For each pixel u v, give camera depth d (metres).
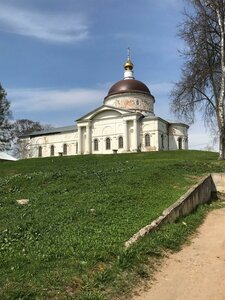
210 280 8.30
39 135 84.75
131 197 14.98
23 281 7.07
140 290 7.70
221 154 30.16
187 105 32.47
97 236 9.98
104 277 7.70
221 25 30.59
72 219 11.97
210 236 11.85
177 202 13.95
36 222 11.75
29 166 34.00
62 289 6.99
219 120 30.17
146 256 9.21
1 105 73.56
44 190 17.58
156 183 18.38
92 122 75.50
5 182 20.00
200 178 20.11
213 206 17.31
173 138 75.12
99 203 14.04
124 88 76.56
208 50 31.25
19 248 9.22
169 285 8.02
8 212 13.67
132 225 11.12
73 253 8.64
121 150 71.50
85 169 26.38
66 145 81.00
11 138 79.06
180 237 11.26
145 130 71.25
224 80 30.16
